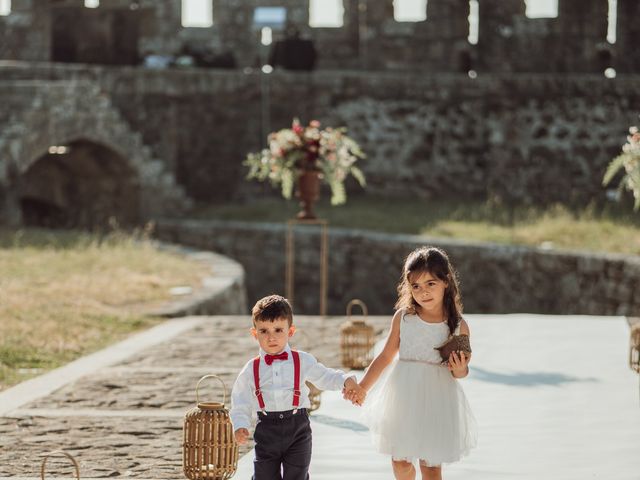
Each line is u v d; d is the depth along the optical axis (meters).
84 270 21.78
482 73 39.06
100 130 30.67
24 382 12.34
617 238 25.27
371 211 32.19
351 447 9.54
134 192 32.22
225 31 40.03
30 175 32.12
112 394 11.71
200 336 15.73
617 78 34.41
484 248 25.53
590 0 38.16
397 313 7.52
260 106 35.94
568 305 23.66
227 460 7.99
